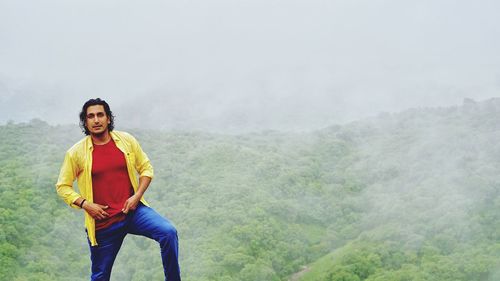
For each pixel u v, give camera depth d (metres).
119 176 3.99
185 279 47.19
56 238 48.62
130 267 47.53
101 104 3.97
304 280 50.34
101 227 3.96
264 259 52.56
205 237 56.62
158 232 3.89
